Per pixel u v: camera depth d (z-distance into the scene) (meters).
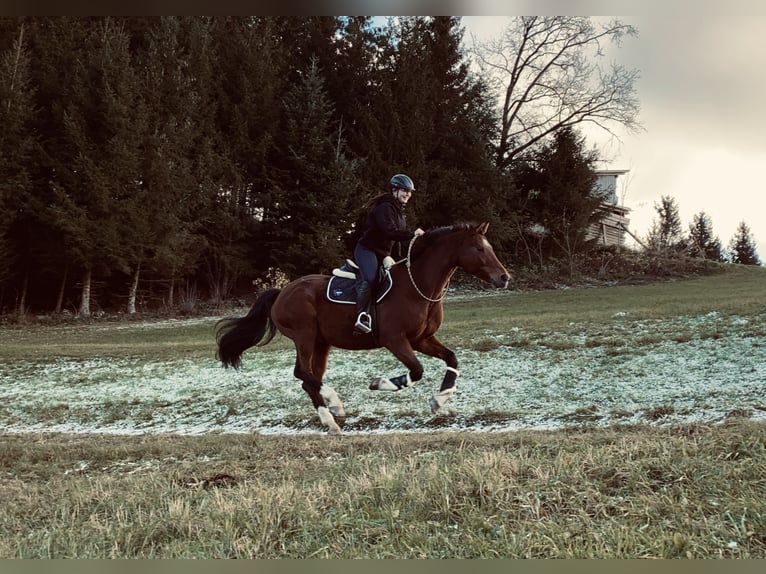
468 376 11.56
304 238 30.75
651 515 3.77
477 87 37.50
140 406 10.99
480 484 4.29
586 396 9.49
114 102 26.81
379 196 7.30
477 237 6.77
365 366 13.07
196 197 29.52
